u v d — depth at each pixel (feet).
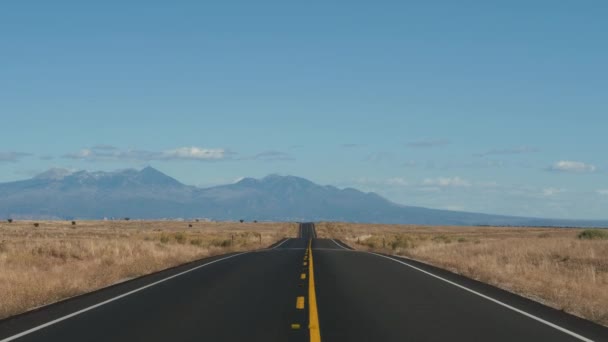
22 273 69.41
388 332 36.76
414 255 131.03
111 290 59.93
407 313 44.62
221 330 37.32
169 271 83.71
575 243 132.26
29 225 377.71
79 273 73.67
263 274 78.54
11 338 34.94
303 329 37.63
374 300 52.08
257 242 229.66
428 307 47.93
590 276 74.74
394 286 63.87
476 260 100.99
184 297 54.13
